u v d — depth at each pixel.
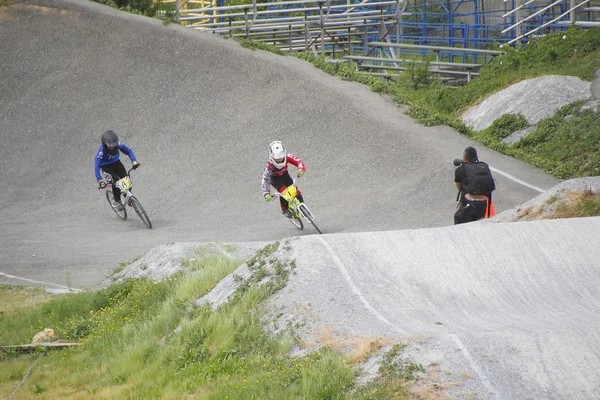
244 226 53.28
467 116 80.38
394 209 53.94
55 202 61.81
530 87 75.69
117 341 29.91
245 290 28.47
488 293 25.84
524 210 39.06
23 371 28.20
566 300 24.78
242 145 68.56
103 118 74.31
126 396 23.05
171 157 68.19
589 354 19.38
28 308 37.69
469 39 101.19
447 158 61.81
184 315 29.83
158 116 74.12
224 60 80.69
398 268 27.92
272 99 74.56
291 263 28.69
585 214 36.88
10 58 81.75
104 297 37.22
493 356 19.67
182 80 78.44
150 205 60.03
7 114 74.94
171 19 89.31
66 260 47.38
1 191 64.00
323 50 90.94
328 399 19.58
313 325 24.36
